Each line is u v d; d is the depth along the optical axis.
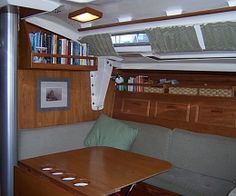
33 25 2.78
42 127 2.96
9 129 2.29
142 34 2.58
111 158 2.20
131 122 3.23
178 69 3.04
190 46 2.36
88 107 3.48
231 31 2.03
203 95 2.88
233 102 2.66
